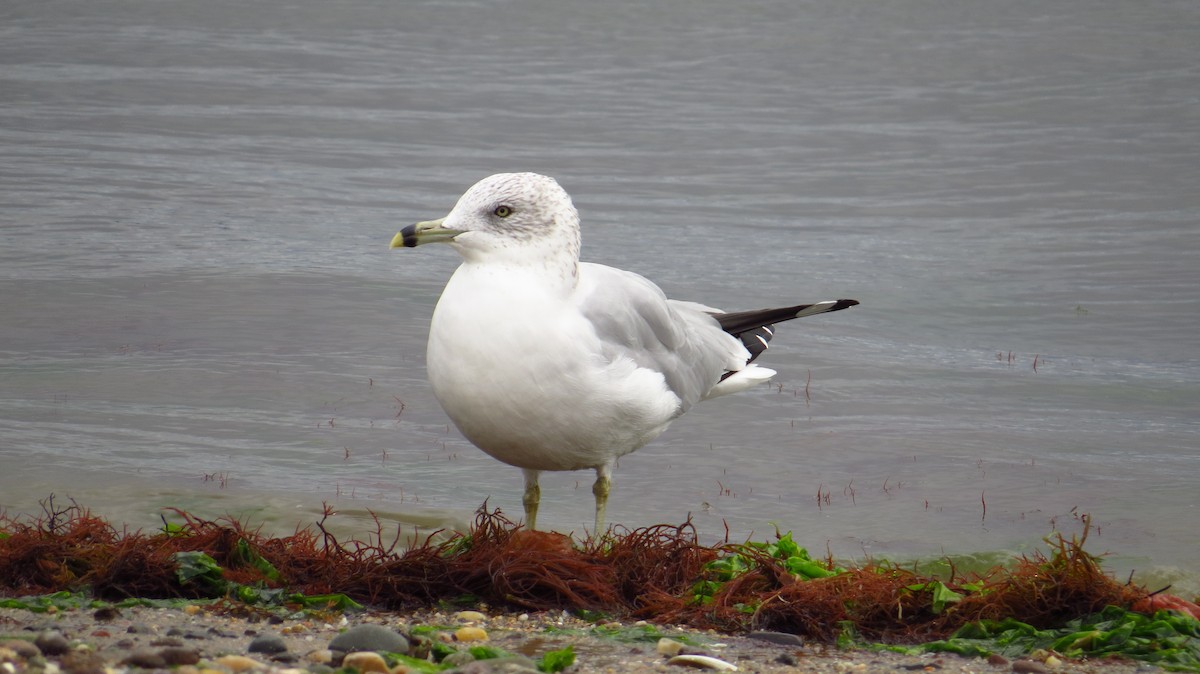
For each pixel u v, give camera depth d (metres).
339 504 11.06
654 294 9.74
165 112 33.34
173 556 8.24
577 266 8.95
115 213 23.53
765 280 21.22
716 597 8.16
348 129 32.53
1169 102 37.94
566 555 8.46
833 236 24.41
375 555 8.66
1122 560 10.25
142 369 15.16
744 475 12.51
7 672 5.77
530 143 31.98
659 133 33.62
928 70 42.97
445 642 7.29
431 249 22.03
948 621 8.09
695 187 28.33
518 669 6.43
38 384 14.50
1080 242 23.84
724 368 10.66
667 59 44.09
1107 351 17.64
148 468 11.91
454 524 10.63
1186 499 12.06
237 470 11.99
